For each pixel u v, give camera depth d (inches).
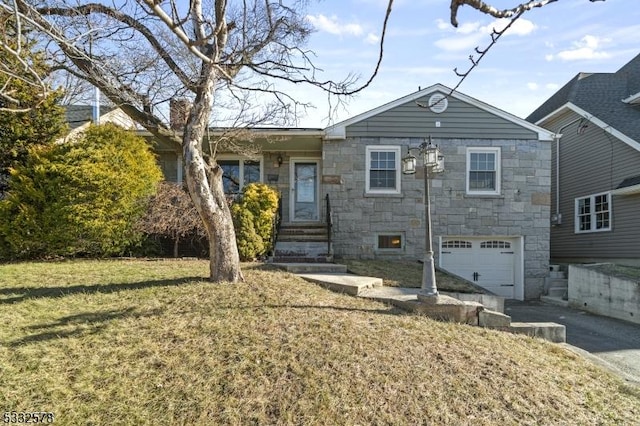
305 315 203.6
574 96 579.2
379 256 453.1
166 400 136.9
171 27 126.0
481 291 344.2
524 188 463.2
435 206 458.3
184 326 182.4
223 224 247.1
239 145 452.1
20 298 212.7
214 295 220.1
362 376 155.0
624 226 467.8
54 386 139.3
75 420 127.0
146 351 161.0
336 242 451.2
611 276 371.6
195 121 237.8
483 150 462.0
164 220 364.8
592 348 263.7
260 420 131.0
